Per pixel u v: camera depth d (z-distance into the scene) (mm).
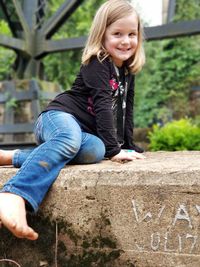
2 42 6320
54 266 1831
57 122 2012
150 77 9266
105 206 1761
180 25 5980
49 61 8984
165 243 1682
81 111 2156
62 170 1854
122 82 2252
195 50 8836
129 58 2250
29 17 6848
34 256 1859
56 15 6703
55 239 1828
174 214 1669
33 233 1641
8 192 1702
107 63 2143
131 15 2168
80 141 1975
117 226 1745
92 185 1777
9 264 1891
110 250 1756
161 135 5660
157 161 2029
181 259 1661
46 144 1878
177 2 8156
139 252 1716
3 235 1897
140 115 9172
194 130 5648
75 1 6527
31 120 6535
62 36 9062
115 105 2230
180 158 2221
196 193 1641
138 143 6348
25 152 2070
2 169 1968
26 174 1757
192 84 8859
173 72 8961
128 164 1912
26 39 6719
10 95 6680
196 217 1642
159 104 9141
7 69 8352
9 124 6621
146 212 1705
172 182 1674
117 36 2156
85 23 9125
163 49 9117
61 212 1816
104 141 2070
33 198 1731
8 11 6645
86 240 1787
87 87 2127
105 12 2152
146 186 1704
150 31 6129
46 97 6730
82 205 1791
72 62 9070
